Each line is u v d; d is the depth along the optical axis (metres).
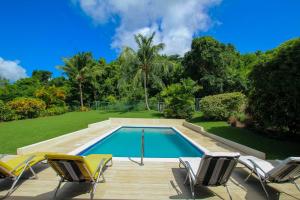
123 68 25.56
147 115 20.94
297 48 6.84
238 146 7.95
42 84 43.97
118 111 26.11
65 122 16.14
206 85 28.47
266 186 4.46
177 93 18.28
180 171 5.30
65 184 4.42
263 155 6.37
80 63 32.03
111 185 4.40
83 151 7.83
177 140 11.59
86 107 31.19
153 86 29.80
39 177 4.77
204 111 15.74
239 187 4.42
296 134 9.55
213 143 9.16
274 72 7.11
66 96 34.12
